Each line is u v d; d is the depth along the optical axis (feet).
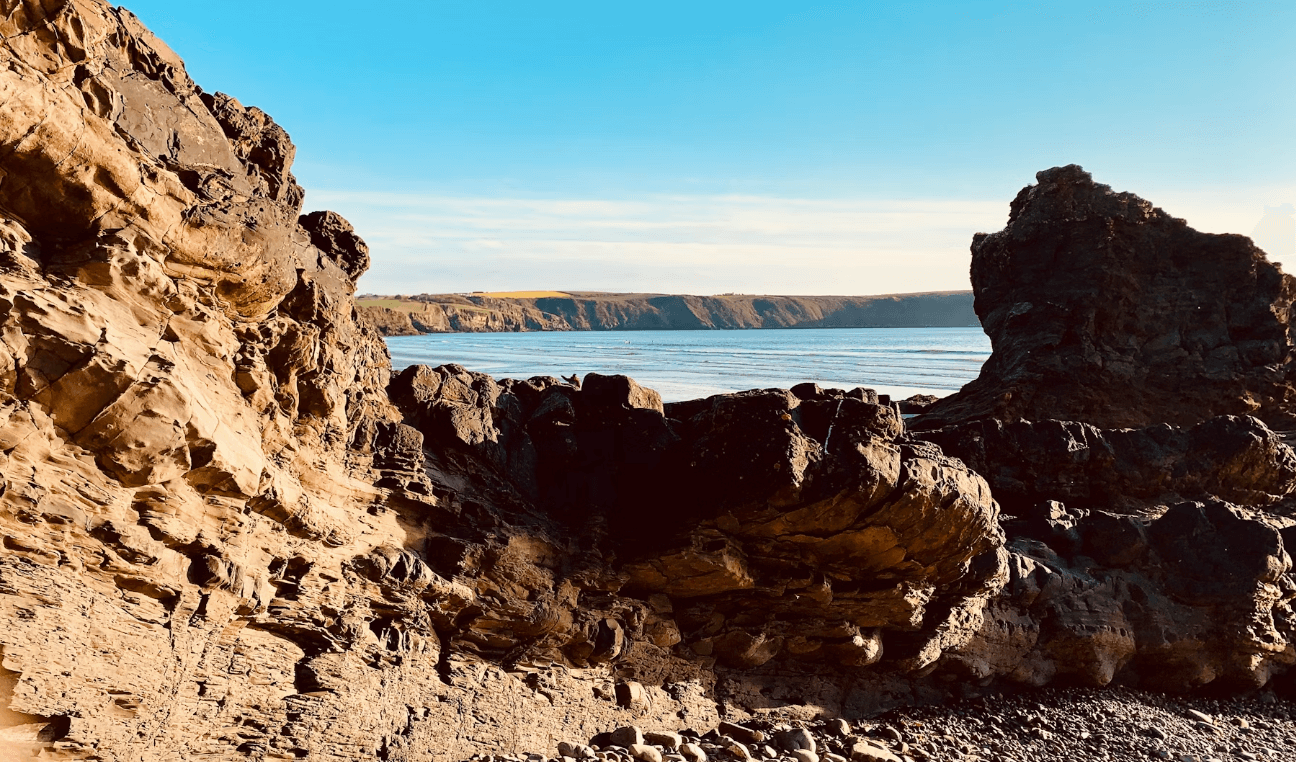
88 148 38.34
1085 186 122.62
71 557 37.45
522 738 57.31
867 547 63.36
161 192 41.91
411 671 53.47
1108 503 92.32
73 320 37.55
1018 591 77.77
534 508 63.93
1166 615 81.92
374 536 54.49
